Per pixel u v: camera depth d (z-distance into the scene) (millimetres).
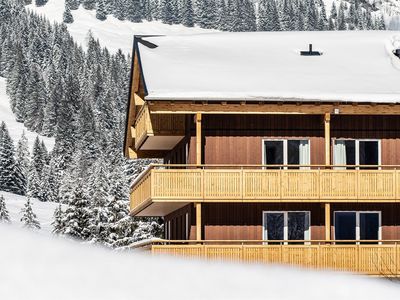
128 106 57125
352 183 45656
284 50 52781
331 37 55031
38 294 24922
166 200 45156
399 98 46188
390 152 48094
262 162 47625
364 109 46312
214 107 45625
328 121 46469
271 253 44094
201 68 49000
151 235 83062
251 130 47688
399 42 53156
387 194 45625
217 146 47500
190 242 46062
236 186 45375
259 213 47094
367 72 49500
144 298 26703
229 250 44000
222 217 46938
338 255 44219
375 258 44219
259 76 48250
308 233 47125
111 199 89312
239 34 55500
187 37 54125
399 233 47344
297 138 47781
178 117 49562
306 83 47531
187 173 45344
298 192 45531
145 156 59906
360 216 47344
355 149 48000
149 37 53969
